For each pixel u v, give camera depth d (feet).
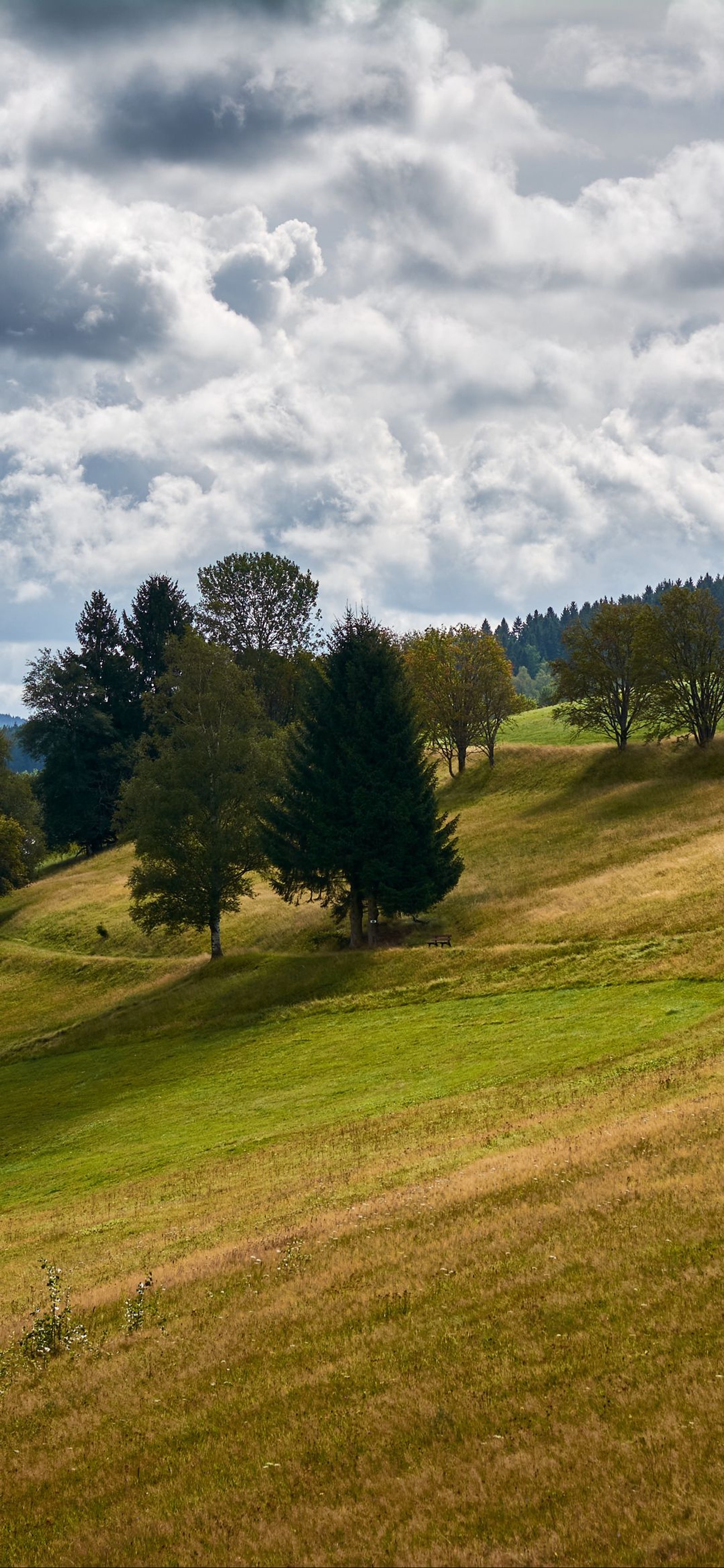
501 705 330.75
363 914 229.86
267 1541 35.70
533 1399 40.60
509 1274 52.42
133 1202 97.35
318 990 183.42
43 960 265.75
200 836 224.12
